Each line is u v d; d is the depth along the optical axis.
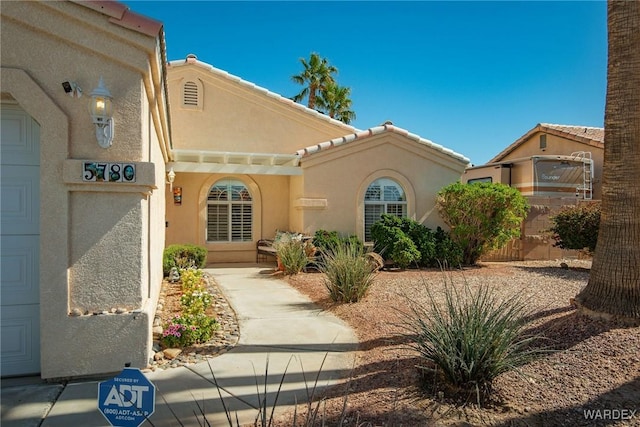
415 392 4.87
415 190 16.56
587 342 5.82
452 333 5.04
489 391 4.76
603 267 6.53
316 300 9.97
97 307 5.50
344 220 15.79
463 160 17.00
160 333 7.07
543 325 6.68
